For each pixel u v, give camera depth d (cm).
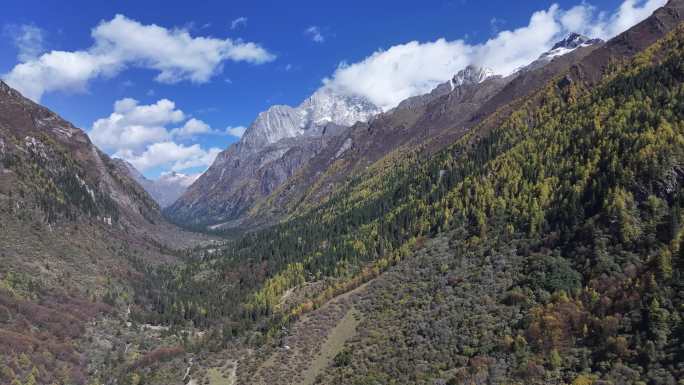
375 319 13138
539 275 10875
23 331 13550
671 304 8312
